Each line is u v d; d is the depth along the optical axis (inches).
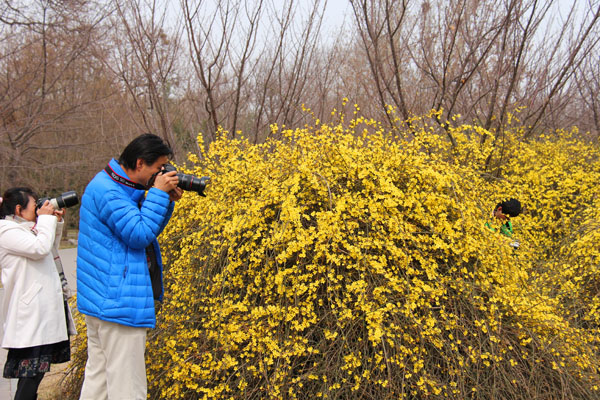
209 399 96.0
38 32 478.6
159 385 103.8
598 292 135.1
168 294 111.1
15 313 107.0
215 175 130.3
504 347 100.4
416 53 231.9
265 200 102.1
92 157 558.6
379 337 87.4
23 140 503.5
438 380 94.2
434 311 101.3
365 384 92.1
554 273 140.3
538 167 220.4
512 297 104.7
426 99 229.3
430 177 108.9
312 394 94.6
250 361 97.7
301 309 93.6
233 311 100.2
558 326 105.6
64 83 542.9
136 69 219.0
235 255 104.2
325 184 102.5
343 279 99.6
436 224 105.7
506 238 114.7
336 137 118.2
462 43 224.2
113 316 85.3
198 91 252.1
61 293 114.6
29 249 106.5
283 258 93.0
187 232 121.2
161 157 93.2
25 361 107.0
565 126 362.6
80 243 91.0
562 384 96.5
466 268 107.3
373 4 204.7
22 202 117.6
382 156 114.4
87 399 91.0
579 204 204.7
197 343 101.7
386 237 98.8
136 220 87.6
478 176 154.6
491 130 219.3
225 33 198.2
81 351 121.0
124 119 471.2
